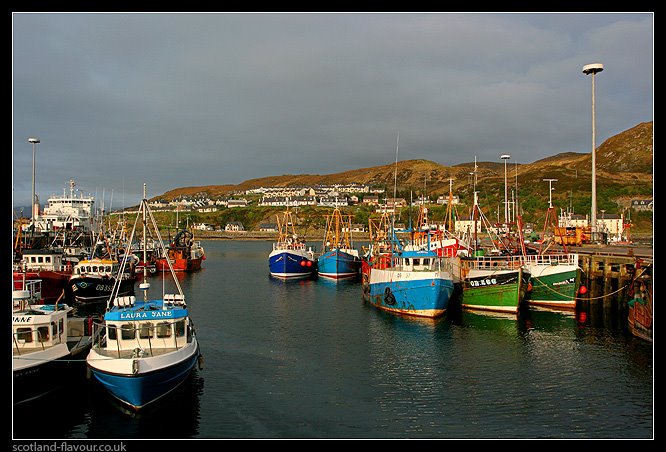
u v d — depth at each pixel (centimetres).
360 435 2436
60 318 2880
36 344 2741
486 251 7206
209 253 18138
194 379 3186
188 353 2739
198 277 9481
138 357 2538
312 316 5278
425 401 2834
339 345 4012
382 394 2941
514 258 5612
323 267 9619
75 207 11531
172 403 2652
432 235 7388
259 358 3662
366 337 4262
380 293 5653
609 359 3509
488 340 4072
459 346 3912
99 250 9031
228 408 2748
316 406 2777
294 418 2627
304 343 4091
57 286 5797
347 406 2775
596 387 2995
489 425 2534
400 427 2520
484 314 5078
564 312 5112
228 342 4141
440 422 2569
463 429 2492
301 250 9919
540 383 3078
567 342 3959
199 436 2422
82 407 2686
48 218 10644
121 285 6222
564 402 2792
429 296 4853
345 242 11119
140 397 2453
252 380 3189
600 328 4406
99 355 2642
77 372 2900
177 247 11125
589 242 7962
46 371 2619
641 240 10575
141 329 2755
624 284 4822
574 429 2477
